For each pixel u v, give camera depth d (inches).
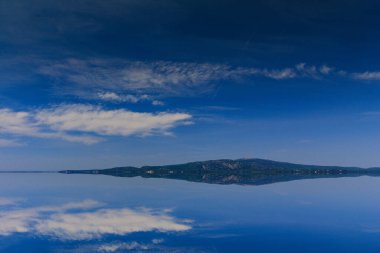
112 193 2395.4
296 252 959.0
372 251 963.3
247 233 1147.3
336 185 3245.6
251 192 2432.3
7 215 1460.4
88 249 974.4
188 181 4023.1
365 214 1475.1
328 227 1229.7
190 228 1213.1
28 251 956.0
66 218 1389.0
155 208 1642.5
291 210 1579.7
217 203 1801.2
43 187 3016.7
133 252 943.0
